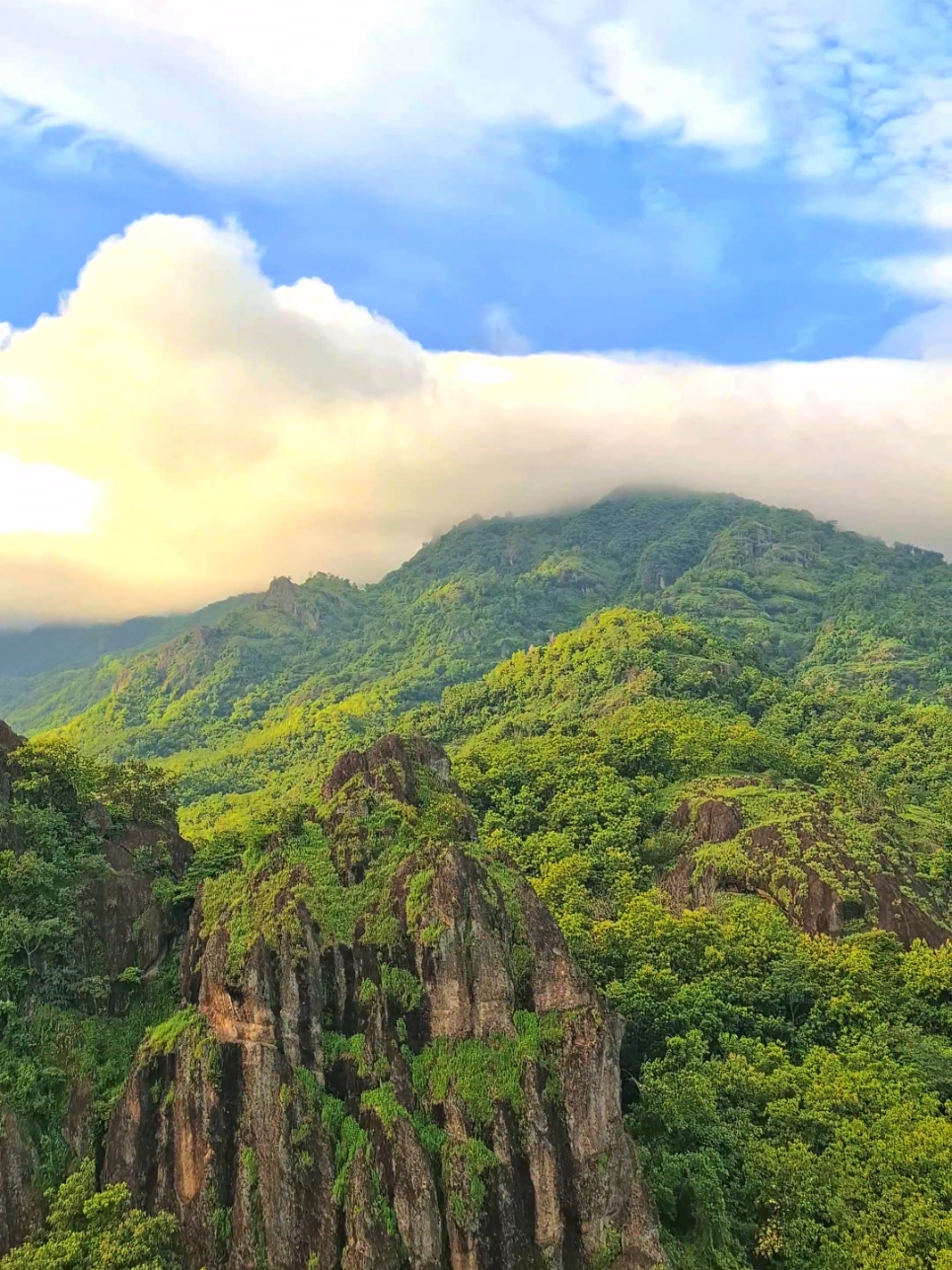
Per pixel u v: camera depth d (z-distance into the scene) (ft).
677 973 306.14
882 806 465.06
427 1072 191.11
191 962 217.56
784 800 431.84
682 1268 193.16
